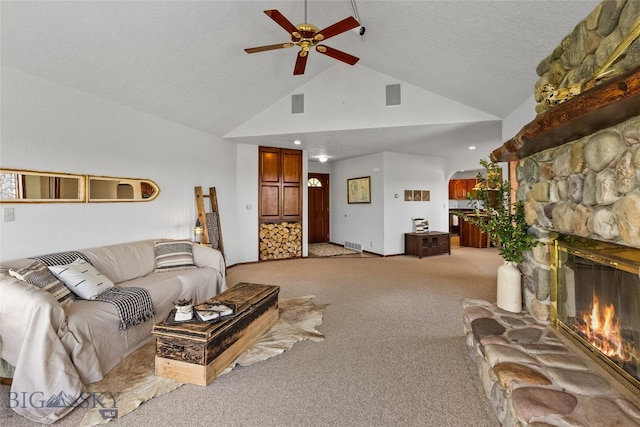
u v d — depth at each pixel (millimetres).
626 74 999
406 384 1999
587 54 1617
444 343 2568
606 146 1402
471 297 3818
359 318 3127
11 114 2572
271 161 6316
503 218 2383
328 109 4867
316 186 8789
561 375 1476
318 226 8875
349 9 3279
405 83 4559
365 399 1852
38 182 2768
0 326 1963
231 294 2750
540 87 2080
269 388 1965
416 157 7168
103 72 3037
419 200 7238
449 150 6590
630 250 1363
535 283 2178
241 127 5207
